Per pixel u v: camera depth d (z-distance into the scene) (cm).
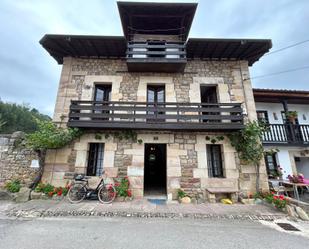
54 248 286
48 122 634
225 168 640
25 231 348
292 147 799
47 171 623
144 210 478
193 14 691
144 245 302
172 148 650
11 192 585
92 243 305
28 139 619
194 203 566
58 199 564
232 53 737
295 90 793
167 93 717
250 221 426
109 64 748
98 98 744
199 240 324
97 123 620
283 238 337
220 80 738
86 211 455
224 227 387
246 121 692
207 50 719
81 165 630
